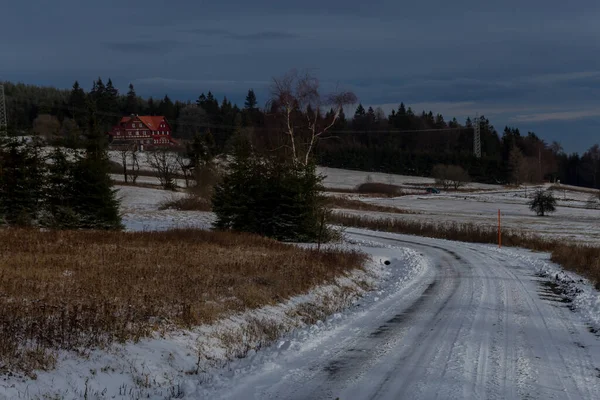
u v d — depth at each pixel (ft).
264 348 33.35
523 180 445.37
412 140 577.02
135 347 28.14
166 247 67.92
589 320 42.11
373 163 465.88
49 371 23.18
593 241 135.23
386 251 99.35
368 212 211.82
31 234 73.41
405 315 44.32
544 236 148.46
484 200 312.91
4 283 38.09
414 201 294.46
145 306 34.81
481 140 558.15
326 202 113.60
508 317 42.83
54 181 104.58
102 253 57.21
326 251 76.69
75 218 102.68
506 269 77.56
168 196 206.39
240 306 38.83
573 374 27.91
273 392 25.11
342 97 150.92
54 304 33.01
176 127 502.79
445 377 27.22
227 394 24.77
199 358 28.55
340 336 36.76
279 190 106.52
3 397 20.02
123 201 189.98
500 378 27.07
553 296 54.08
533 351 32.40
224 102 526.98
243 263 56.59
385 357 31.24
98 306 33.42
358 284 61.62
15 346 24.36
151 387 25.05
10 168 100.68
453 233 136.98
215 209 115.44
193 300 37.58
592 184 543.80
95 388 23.29
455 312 45.09
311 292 49.65
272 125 159.53
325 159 456.86
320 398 24.30
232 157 138.72
